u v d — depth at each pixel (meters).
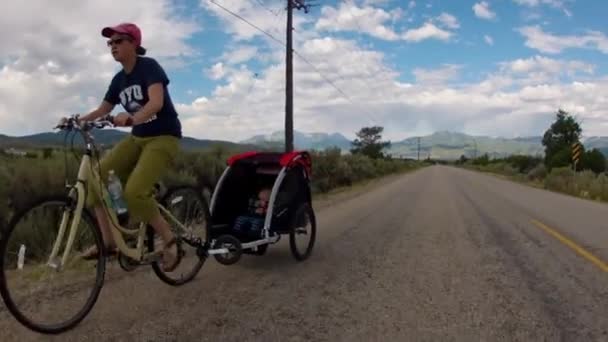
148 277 5.89
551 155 53.78
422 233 9.83
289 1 24.77
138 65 4.74
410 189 24.09
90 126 4.27
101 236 4.46
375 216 12.52
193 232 5.73
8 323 4.30
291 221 6.83
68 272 5.84
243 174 6.84
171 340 4.07
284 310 4.89
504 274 6.50
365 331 4.39
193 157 14.36
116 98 5.02
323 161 25.31
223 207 6.62
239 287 5.64
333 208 14.36
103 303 4.91
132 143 4.89
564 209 15.31
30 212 4.16
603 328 4.54
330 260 7.19
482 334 4.36
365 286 5.83
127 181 4.74
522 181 44.84
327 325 4.52
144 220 4.83
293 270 6.52
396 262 7.14
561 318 4.79
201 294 5.32
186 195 5.65
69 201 4.18
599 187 25.36
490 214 13.34
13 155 9.94
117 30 4.60
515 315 4.86
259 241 6.35
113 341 4.01
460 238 9.27
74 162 9.24
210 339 4.12
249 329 4.37
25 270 5.91
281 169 6.73
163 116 4.84
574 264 7.15
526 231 10.23
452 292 5.63
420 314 4.86
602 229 10.71
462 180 37.19
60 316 4.43
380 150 91.25
